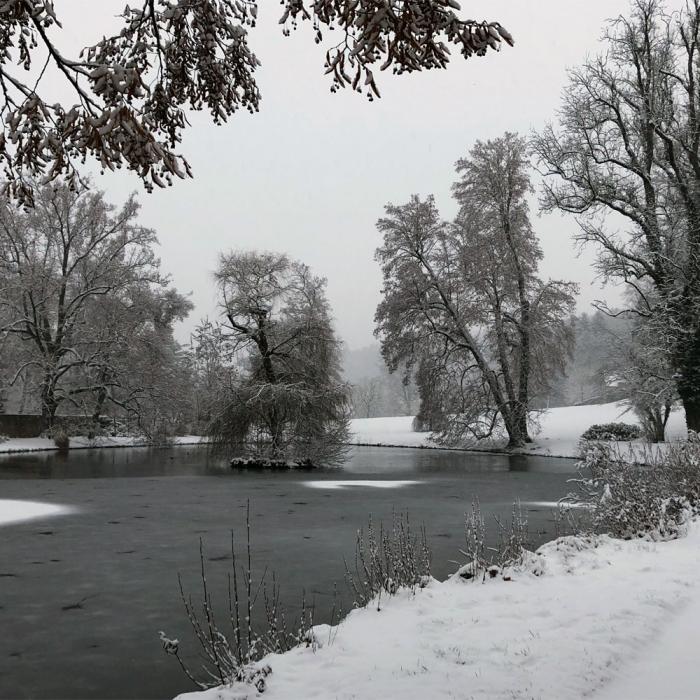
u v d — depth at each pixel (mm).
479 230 44156
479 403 43094
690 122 29219
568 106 31062
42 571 9766
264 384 31828
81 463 32906
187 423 55188
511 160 42938
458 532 12977
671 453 13094
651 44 30234
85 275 46250
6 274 43875
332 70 3865
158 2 4789
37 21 3943
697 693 3875
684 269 28922
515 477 26062
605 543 9242
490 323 43281
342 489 21750
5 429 43688
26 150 4227
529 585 7062
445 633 5398
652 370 31547
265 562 10305
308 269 35281
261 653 5824
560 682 4125
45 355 43156
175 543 12023
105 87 3805
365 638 5359
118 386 46312
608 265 30062
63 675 5820
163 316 51125
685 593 6309
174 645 4852
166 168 4039
